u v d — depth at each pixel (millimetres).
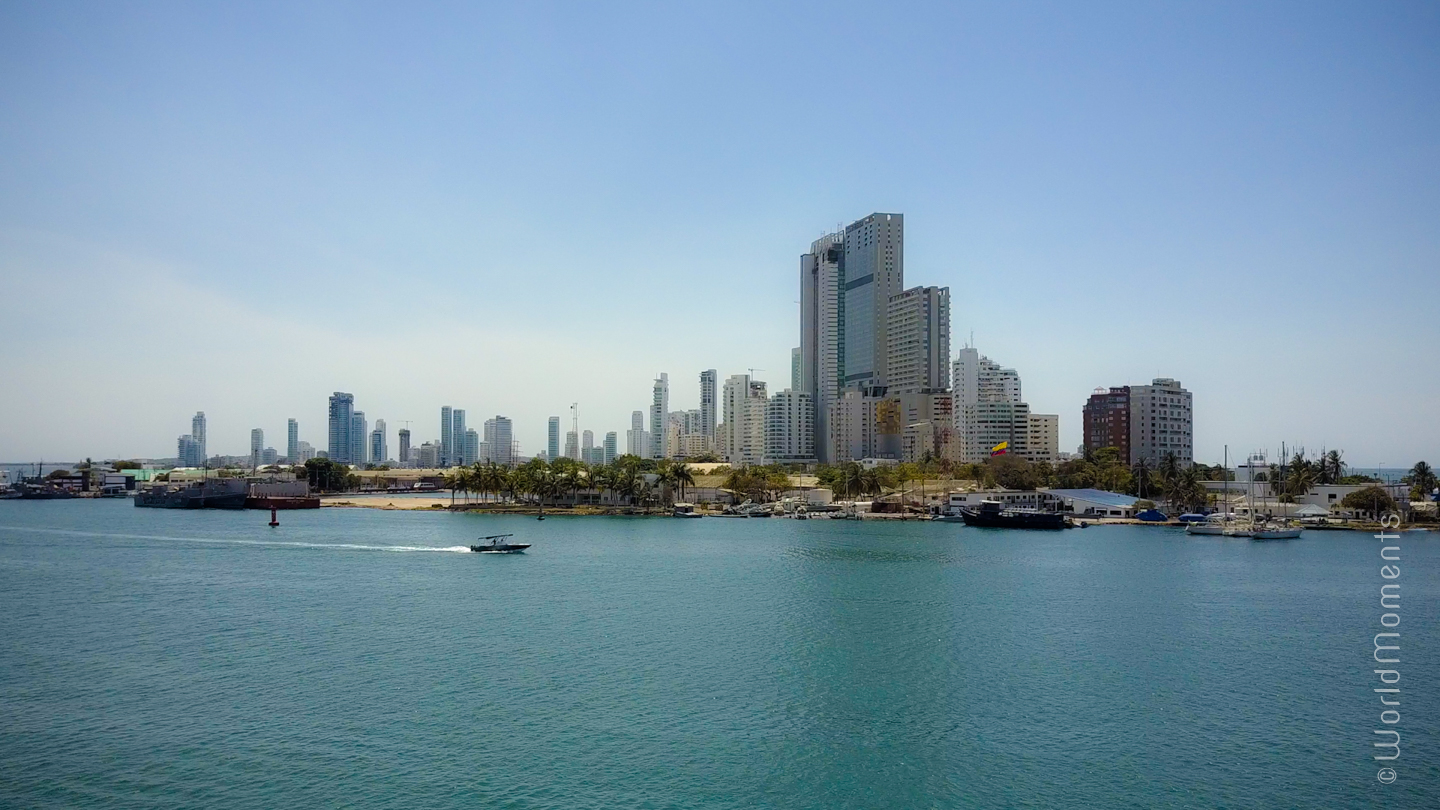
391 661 85875
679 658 87812
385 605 115312
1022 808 54844
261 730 66375
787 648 92062
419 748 63094
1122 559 167625
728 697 75375
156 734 65312
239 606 114188
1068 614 110562
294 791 55875
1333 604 118562
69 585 131750
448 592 125875
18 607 113375
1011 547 189125
